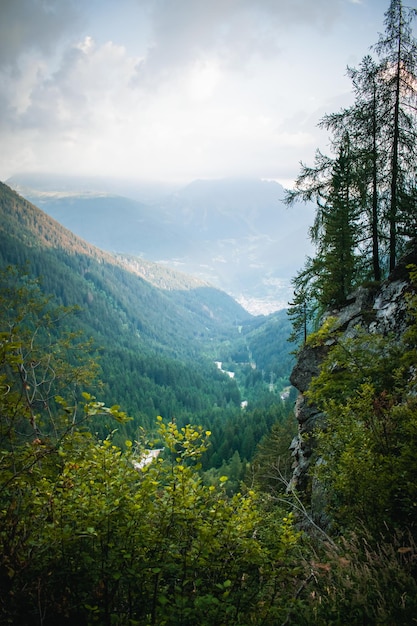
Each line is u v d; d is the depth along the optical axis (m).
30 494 4.36
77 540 4.18
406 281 14.86
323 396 11.83
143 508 4.33
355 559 4.82
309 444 14.19
